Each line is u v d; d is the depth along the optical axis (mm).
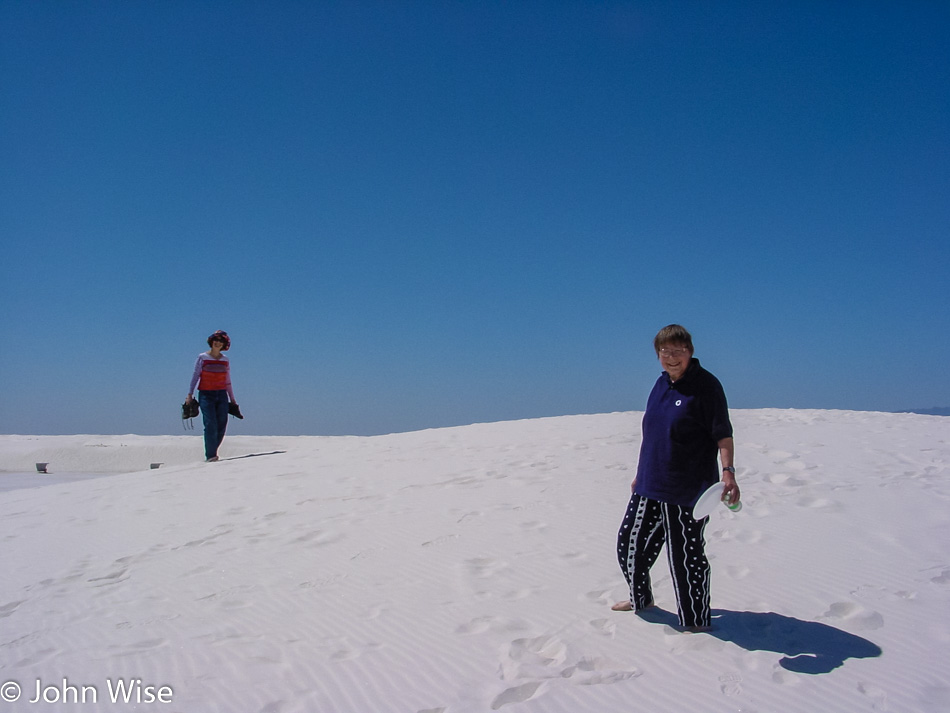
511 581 5070
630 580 4379
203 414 13180
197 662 4094
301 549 6203
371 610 4719
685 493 4035
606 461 9203
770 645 3906
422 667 3867
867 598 4496
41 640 4566
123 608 5070
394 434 15117
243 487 9469
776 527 5996
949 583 4684
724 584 4832
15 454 18766
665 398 4176
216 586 5406
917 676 3537
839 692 3412
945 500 6676
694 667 3697
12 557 6762
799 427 12109
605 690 3529
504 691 3549
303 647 4211
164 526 7574
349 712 3451
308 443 17672
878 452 9352
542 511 6816
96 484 11242
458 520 6688
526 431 13062
